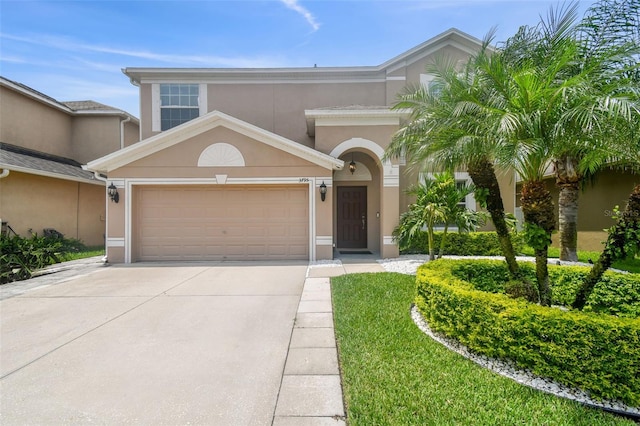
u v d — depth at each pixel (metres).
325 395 3.23
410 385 3.30
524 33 5.41
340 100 14.38
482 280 6.30
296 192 11.05
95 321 5.31
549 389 3.34
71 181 14.90
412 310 5.64
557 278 6.03
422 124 5.84
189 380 3.53
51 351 4.23
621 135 4.18
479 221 9.37
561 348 3.34
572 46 4.32
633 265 9.41
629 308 5.30
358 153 13.06
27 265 8.75
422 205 9.33
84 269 9.61
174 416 2.95
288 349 4.25
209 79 14.37
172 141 10.69
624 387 3.08
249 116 14.38
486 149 4.66
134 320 5.35
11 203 12.32
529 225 4.89
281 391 3.31
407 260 10.61
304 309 5.84
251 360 3.96
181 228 11.02
